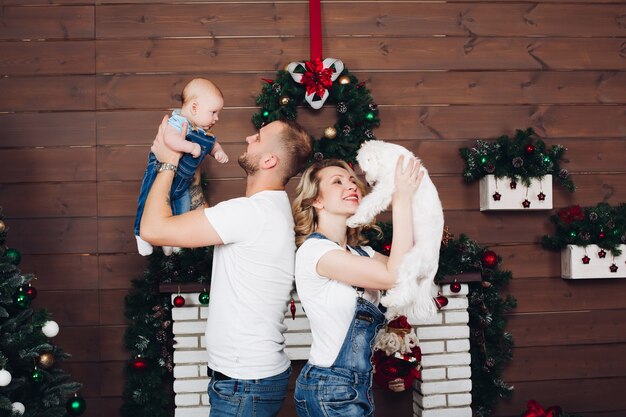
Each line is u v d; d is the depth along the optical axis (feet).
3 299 8.68
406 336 9.60
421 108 11.69
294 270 6.72
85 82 11.35
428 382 10.93
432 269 6.04
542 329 11.74
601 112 12.05
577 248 11.34
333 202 6.54
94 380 11.14
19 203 11.23
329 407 6.07
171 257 10.48
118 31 11.41
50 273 11.19
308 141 6.95
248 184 7.01
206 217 6.30
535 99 11.92
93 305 11.21
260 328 6.46
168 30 11.45
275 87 10.90
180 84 11.43
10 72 11.30
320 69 10.76
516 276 11.72
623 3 12.09
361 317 6.19
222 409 6.38
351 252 6.70
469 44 11.84
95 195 11.31
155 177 7.25
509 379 11.66
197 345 10.61
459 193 11.68
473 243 10.94
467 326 11.02
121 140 11.35
